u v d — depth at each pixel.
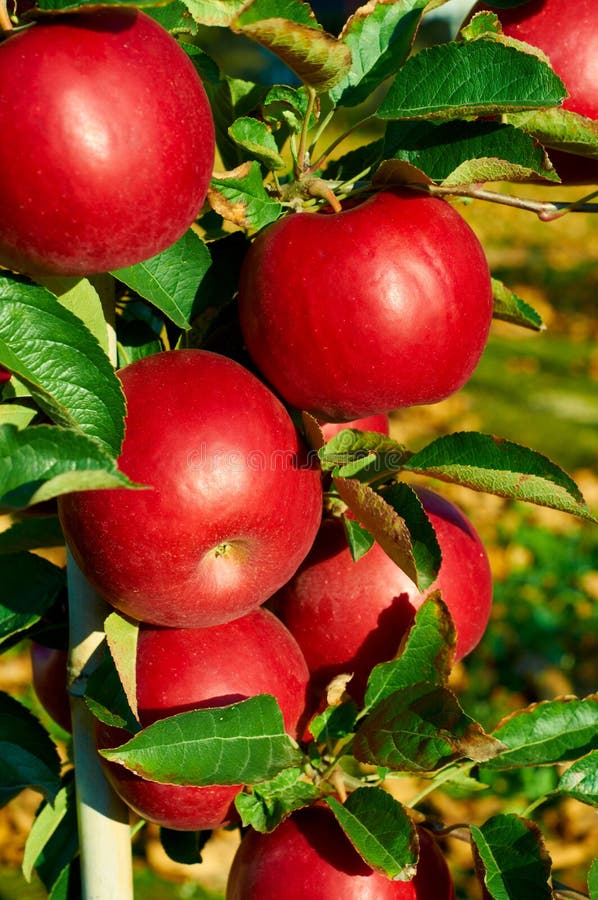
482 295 0.78
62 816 0.84
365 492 0.75
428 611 0.78
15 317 0.72
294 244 0.76
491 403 2.92
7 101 0.69
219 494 0.74
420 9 0.79
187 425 0.74
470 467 0.77
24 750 0.83
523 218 5.23
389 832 0.75
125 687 0.76
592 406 2.91
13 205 0.70
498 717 1.72
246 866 0.79
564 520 2.32
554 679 1.82
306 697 0.80
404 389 0.77
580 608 2.03
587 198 0.78
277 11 0.72
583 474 2.45
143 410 0.74
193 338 0.79
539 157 0.77
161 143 0.70
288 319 0.76
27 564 0.82
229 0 0.76
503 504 2.38
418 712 0.76
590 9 0.79
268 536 0.76
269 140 0.78
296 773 0.78
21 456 0.68
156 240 0.72
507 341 3.50
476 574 0.84
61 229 0.70
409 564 0.76
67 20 0.70
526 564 2.14
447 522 0.85
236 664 0.78
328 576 0.83
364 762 0.76
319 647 0.83
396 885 0.78
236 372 0.76
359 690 0.83
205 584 0.76
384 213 0.77
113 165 0.70
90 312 0.76
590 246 4.76
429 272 0.76
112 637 0.77
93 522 0.74
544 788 1.56
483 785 0.83
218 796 0.78
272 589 0.78
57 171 0.69
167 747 0.74
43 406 0.72
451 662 0.78
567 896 0.79
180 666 0.78
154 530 0.74
